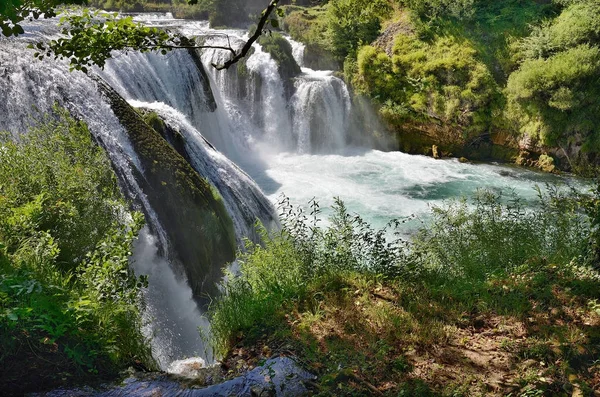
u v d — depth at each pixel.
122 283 5.82
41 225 6.38
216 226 10.34
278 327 5.57
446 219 10.59
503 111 19.22
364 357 4.88
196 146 13.00
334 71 22.55
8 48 12.88
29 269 5.33
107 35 6.19
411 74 20.41
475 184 17.45
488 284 6.27
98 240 6.52
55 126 8.47
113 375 4.82
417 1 21.47
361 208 15.53
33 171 6.99
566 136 18.09
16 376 4.44
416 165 19.33
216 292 10.07
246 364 5.09
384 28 22.02
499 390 4.39
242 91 20.59
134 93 15.32
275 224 13.43
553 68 17.67
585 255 6.66
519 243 7.66
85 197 6.78
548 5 20.34
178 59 17.38
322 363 4.90
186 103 17.55
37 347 4.68
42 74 11.60
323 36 22.83
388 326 5.41
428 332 5.27
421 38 20.91
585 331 5.04
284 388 4.61
